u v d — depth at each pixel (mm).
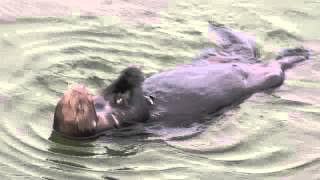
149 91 22062
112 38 27688
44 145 20469
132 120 21406
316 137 22000
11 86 23531
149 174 19484
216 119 22344
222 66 24047
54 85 23922
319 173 20078
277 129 22281
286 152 21109
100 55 26266
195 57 26344
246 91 23859
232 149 21031
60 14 29328
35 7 29828
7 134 20922
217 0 31688
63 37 27453
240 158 20625
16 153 20047
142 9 30312
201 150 20844
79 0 30859
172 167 19922
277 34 28984
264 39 28547
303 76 25656
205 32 28469
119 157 20234
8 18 28672
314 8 31531
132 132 21297
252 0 31953
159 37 27938
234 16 30281
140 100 21375
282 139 21766
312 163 20578
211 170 19891
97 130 20938
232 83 23453
